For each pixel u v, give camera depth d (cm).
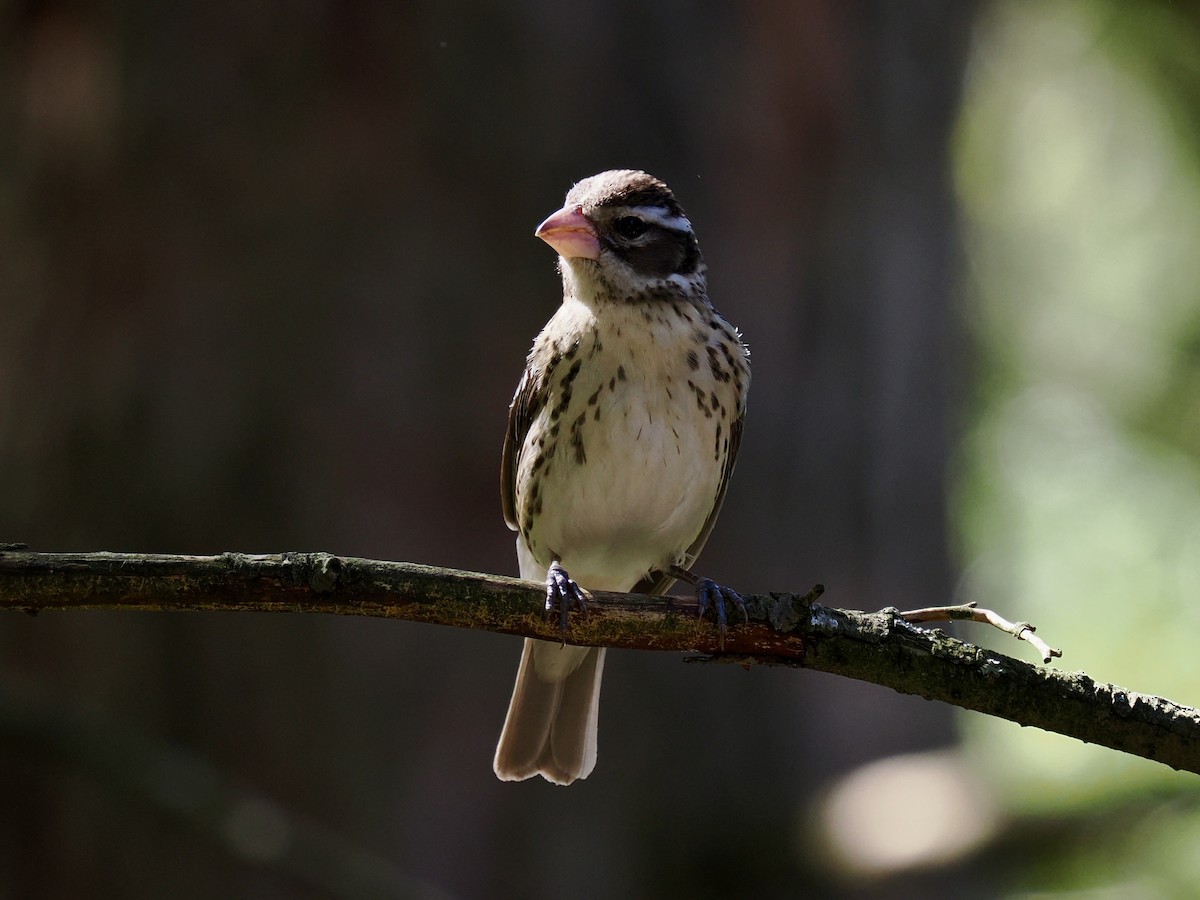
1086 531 1570
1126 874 1246
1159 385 1598
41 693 1028
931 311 1241
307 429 1024
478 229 1045
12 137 1054
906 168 1219
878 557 1194
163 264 1034
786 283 1150
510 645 1058
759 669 1155
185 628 1038
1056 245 1678
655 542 861
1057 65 1614
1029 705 596
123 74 1039
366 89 1036
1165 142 1593
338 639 1037
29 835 1038
